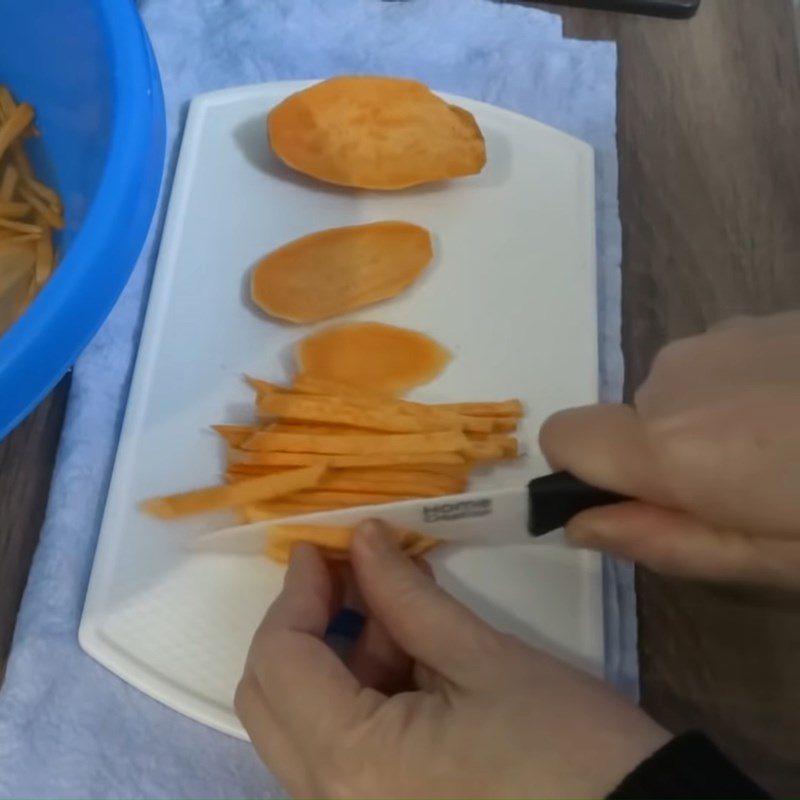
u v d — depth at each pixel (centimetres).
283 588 47
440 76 65
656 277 59
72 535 51
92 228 42
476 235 59
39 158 53
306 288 56
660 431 43
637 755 38
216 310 56
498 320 56
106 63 45
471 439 52
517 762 38
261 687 44
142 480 51
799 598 50
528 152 61
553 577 50
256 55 65
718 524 45
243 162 60
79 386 54
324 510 50
